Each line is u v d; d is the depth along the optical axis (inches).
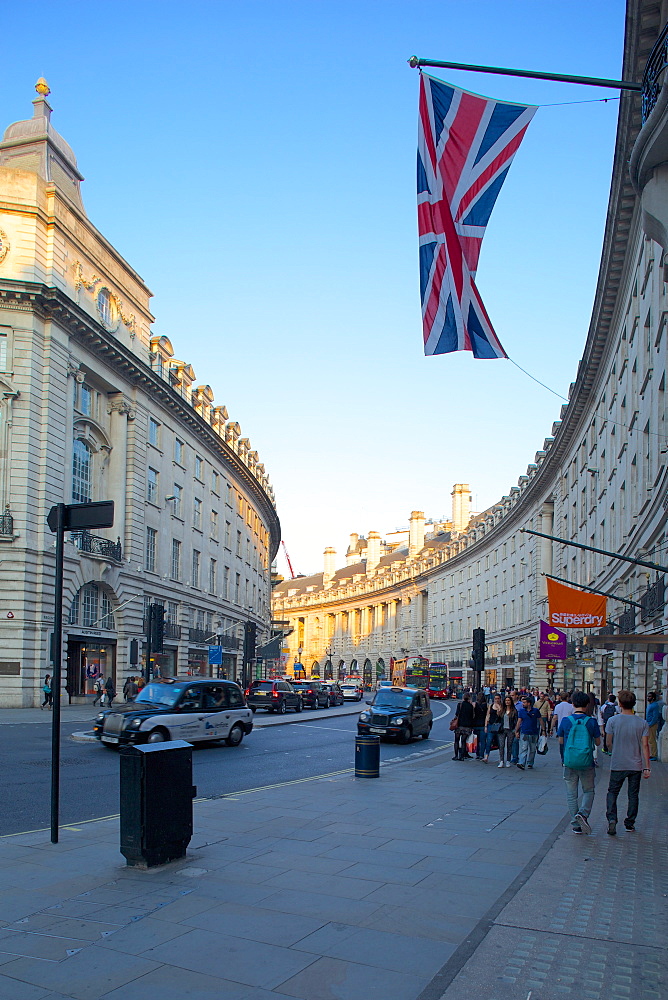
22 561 1261.1
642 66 590.6
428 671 2984.7
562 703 641.0
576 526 1699.1
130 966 212.1
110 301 1598.2
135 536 1633.9
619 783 408.5
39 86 1569.9
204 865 315.6
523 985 200.2
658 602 899.4
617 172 824.9
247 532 2728.8
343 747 947.3
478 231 388.2
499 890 285.9
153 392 1734.7
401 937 233.5
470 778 649.6
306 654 6018.7
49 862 319.0
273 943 228.2
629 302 1045.8
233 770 686.5
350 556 6097.4
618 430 1183.6
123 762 317.1
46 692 1247.5
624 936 235.8
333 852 343.9
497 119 378.3
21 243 1333.7
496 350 391.9
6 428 1282.0
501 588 2849.4
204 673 2108.8
